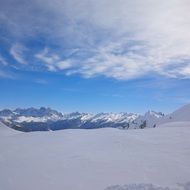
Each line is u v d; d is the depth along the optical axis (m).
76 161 17.67
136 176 14.09
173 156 18.34
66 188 13.05
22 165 17.55
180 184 12.66
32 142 26.31
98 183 13.38
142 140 24.86
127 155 18.84
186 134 28.52
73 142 25.02
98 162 17.11
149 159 17.56
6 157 19.94
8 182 14.31
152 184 12.45
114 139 25.08
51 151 21.36
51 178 14.62
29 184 13.91
